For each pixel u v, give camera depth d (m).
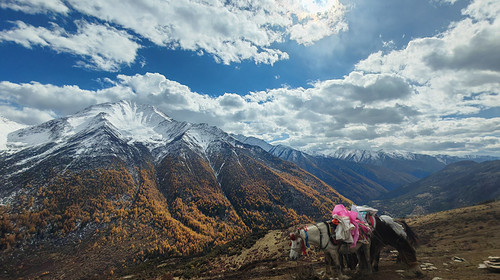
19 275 116.38
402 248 9.81
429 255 14.64
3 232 150.12
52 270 119.12
